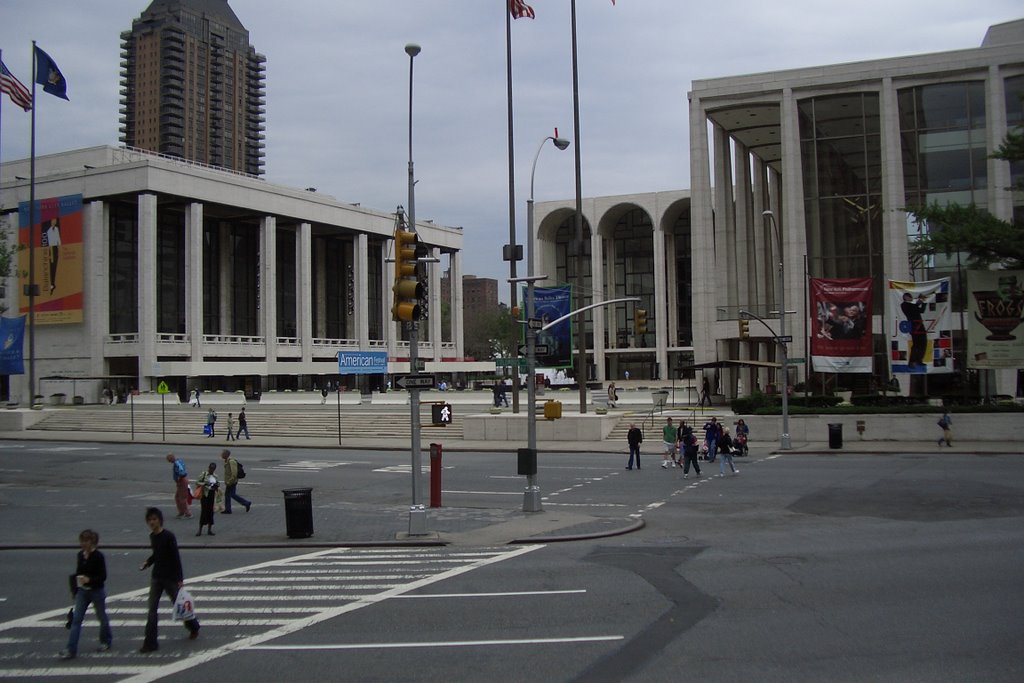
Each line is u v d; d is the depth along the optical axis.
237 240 103.44
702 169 62.16
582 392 46.44
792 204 58.88
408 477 32.28
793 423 41.97
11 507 26.17
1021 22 62.28
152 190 84.06
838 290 40.25
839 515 20.77
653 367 121.69
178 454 42.81
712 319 62.03
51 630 11.95
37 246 88.06
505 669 9.39
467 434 46.66
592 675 9.07
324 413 59.94
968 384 53.28
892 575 13.68
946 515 20.27
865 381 56.44
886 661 9.24
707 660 9.46
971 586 12.75
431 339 120.94
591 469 33.62
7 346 51.88
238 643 10.94
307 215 101.00
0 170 96.75
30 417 61.03
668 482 28.80
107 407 74.12
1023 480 26.47
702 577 14.07
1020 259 38.84
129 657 10.45
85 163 92.00
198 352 88.06
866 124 58.12
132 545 19.55
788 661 9.34
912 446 38.16
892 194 56.34
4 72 46.25
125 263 90.38
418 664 9.70
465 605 12.59
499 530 20.12
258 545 19.08
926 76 56.47
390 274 113.62
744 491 25.81
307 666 9.80
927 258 55.28
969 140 55.66
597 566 15.41
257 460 39.59
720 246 65.31
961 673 8.77
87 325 86.19
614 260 125.56
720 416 46.41
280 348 98.19
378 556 17.59
